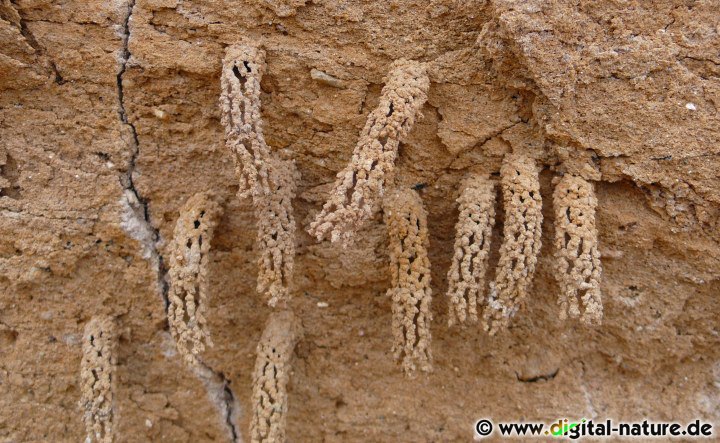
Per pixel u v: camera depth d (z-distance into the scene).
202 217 0.27
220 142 0.28
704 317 0.28
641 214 0.27
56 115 0.27
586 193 0.26
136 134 0.28
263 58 0.27
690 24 0.26
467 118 0.27
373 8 0.27
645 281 0.28
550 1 0.26
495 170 0.27
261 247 0.27
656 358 0.28
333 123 0.27
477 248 0.26
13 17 0.26
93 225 0.28
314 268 0.28
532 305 0.28
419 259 0.27
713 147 0.26
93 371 0.28
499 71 0.26
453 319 0.27
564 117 0.26
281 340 0.28
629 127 0.26
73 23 0.27
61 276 0.28
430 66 0.27
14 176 0.28
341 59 0.27
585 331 0.28
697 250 0.27
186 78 0.27
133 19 0.27
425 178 0.28
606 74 0.26
